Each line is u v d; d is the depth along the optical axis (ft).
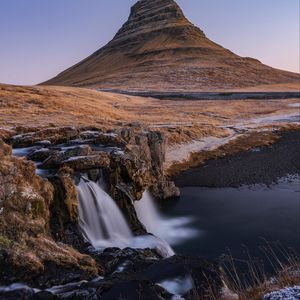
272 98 392.06
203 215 84.79
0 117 137.59
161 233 73.77
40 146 76.84
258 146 164.35
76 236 49.67
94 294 29.58
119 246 55.01
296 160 136.87
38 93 237.86
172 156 142.82
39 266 34.12
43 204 43.01
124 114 224.33
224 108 298.97
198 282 31.17
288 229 73.67
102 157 64.59
